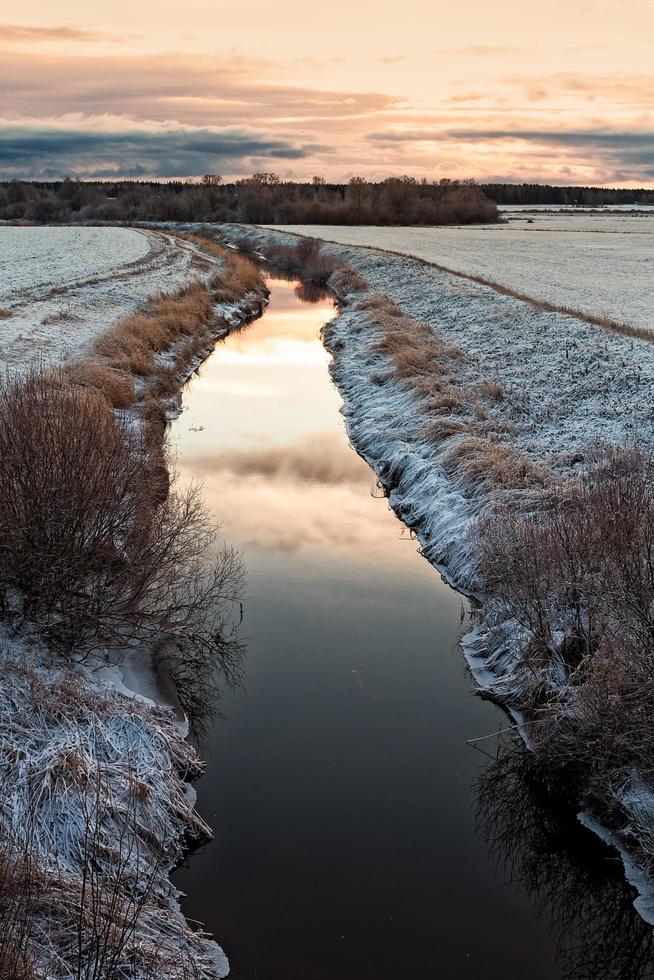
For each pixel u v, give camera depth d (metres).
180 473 16.25
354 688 9.75
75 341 22.05
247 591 11.91
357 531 13.90
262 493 15.54
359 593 11.90
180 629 10.07
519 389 18.33
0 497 8.40
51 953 5.42
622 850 7.26
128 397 18.09
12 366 17.48
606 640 7.92
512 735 8.91
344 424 19.95
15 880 5.75
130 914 6.04
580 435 14.89
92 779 6.98
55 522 8.45
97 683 8.38
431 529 13.28
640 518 8.66
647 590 7.77
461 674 10.04
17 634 8.49
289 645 10.61
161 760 7.73
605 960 6.44
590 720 7.71
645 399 15.98
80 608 8.68
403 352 21.88
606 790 7.46
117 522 9.16
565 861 7.43
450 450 14.68
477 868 7.29
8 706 7.46
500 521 11.46
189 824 7.43
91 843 6.52
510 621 10.02
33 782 6.77
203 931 6.39
